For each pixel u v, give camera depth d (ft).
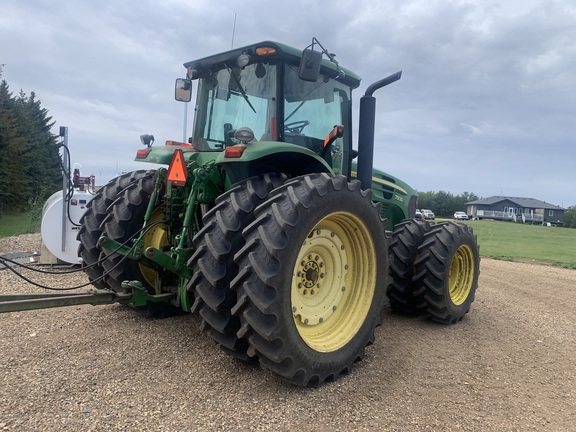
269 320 9.25
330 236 11.09
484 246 55.83
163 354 11.52
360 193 11.14
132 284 11.27
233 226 10.04
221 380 10.20
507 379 11.28
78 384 9.68
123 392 9.41
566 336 15.33
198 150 14.14
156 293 12.68
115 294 11.07
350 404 9.51
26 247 31.99
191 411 8.79
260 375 10.55
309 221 9.78
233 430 8.21
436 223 16.83
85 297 10.50
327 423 8.68
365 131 14.38
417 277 15.51
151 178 14.42
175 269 10.95
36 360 10.87
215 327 9.81
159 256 10.85
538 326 16.46
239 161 10.93
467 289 16.99
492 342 14.24
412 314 16.89
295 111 12.78
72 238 23.26
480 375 11.44
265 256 9.29
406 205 19.40
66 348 11.70
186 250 10.98
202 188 11.80
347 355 10.85
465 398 10.08
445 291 15.43
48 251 24.13
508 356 12.99
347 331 11.22
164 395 9.38
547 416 9.45
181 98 14.58
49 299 9.95
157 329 13.38
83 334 12.80
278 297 9.21
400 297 16.20
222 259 9.79
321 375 10.18
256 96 12.69
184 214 12.44
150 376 10.24
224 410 8.91
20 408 8.57
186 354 11.58
